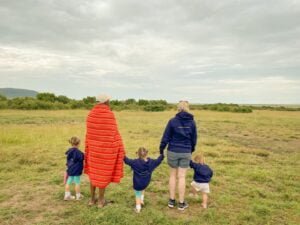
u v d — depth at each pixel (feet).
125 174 18.01
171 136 12.38
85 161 12.60
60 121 54.80
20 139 29.45
